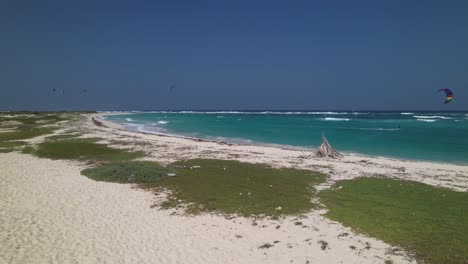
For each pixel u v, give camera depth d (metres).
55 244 11.30
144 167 22.34
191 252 10.94
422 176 22.23
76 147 32.06
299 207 15.11
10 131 47.44
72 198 16.28
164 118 114.81
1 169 22.23
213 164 25.05
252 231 12.58
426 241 11.59
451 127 65.25
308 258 10.59
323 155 29.22
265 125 75.38
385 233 12.26
